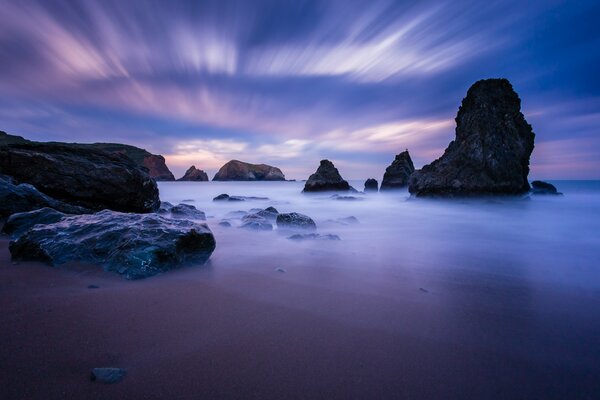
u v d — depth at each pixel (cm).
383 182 4919
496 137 2778
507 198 2695
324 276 574
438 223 1572
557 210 2269
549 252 866
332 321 382
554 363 304
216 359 291
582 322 400
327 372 277
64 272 509
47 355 283
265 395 244
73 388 241
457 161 2866
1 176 1103
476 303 460
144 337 325
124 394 238
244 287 497
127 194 1351
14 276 485
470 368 291
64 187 1218
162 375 263
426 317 404
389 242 991
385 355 308
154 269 536
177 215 1442
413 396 249
